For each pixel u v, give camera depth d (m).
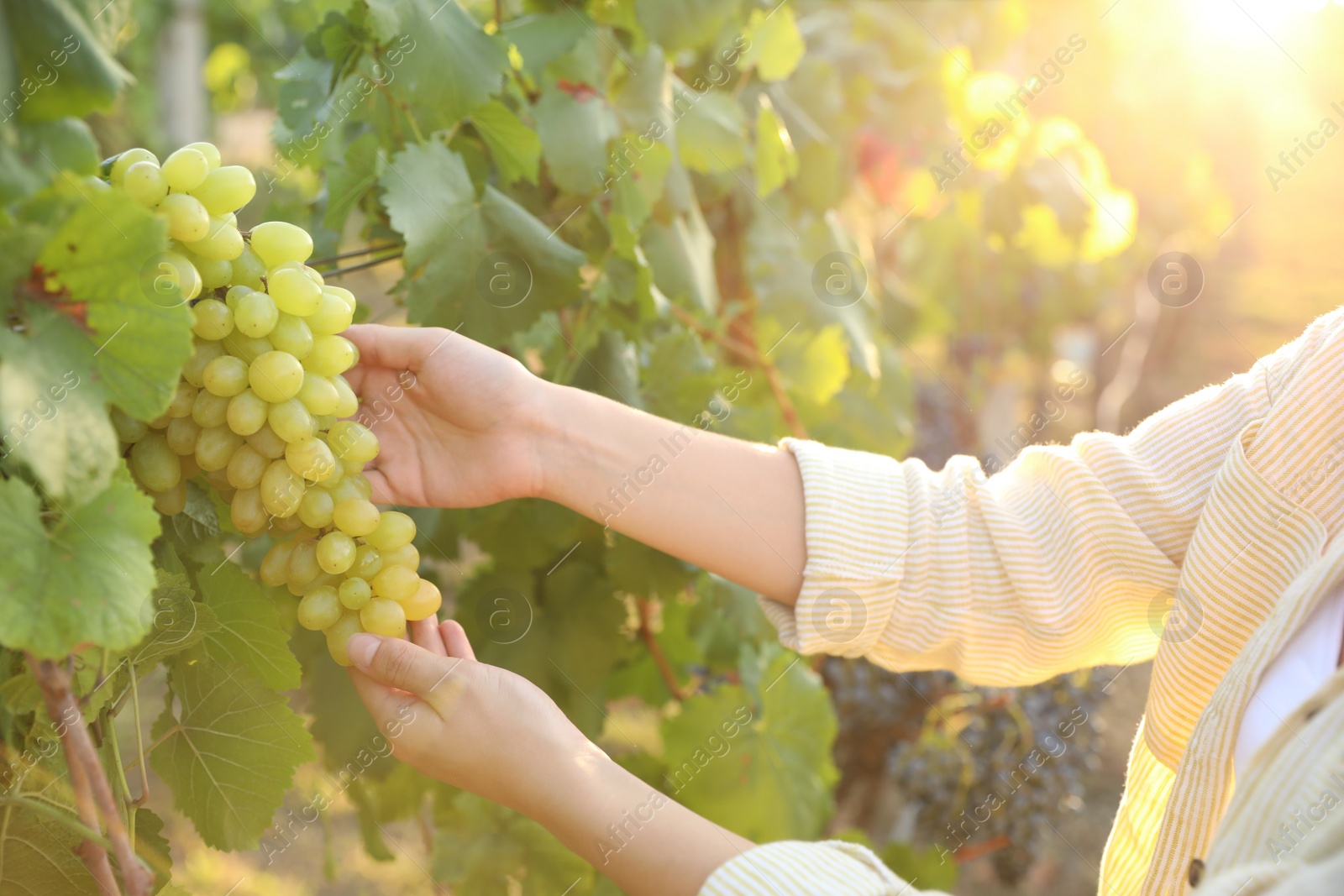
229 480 0.83
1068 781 1.67
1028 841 1.68
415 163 1.01
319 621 0.86
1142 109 2.47
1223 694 0.79
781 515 0.93
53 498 0.73
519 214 1.06
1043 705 1.67
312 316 0.84
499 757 0.81
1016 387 3.33
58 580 0.71
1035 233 2.52
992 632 0.92
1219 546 0.84
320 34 1.05
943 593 0.92
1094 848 2.37
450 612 1.19
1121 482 0.90
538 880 1.20
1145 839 0.90
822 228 1.65
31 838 0.79
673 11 1.18
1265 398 0.89
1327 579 0.77
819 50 1.88
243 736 0.86
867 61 1.89
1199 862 0.79
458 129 1.10
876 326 1.78
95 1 0.72
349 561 0.84
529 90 1.18
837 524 0.92
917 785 1.70
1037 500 0.93
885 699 1.81
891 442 1.68
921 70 1.93
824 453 0.95
